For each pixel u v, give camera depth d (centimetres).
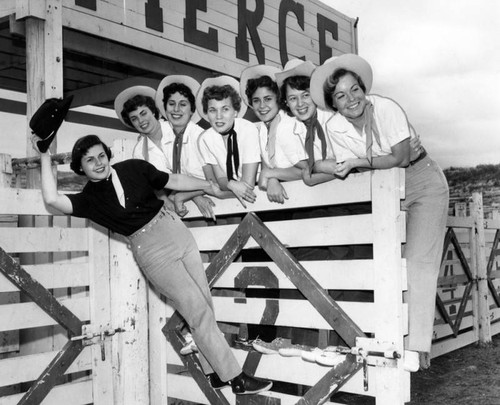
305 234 376
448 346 718
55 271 409
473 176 2084
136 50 632
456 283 743
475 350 762
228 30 723
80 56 688
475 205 796
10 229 384
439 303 693
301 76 370
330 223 365
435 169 356
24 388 471
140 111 459
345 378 350
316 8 902
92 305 428
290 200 382
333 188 362
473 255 786
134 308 441
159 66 662
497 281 871
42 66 481
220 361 368
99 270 432
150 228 362
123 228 362
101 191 357
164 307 451
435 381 611
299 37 859
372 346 340
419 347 339
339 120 361
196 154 438
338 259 392
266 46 789
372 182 344
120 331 438
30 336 478
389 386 335
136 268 442
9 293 464
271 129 398
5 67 720
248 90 402
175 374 449
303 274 368
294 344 398
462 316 752
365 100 345
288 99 374
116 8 577
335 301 359
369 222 349
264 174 388
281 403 386
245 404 402
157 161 464
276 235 390
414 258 351
